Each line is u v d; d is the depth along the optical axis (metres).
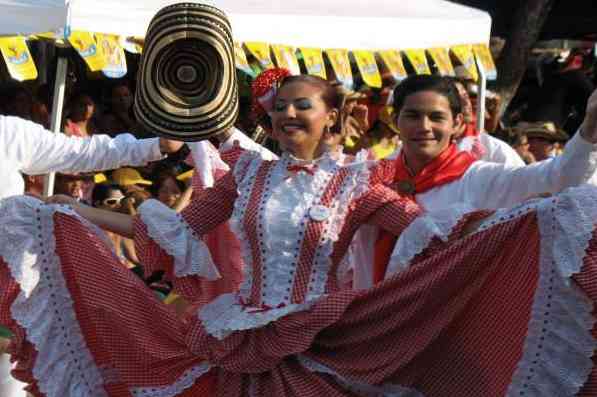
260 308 5.14
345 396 5.07
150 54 5.39
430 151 5.53
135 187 9.27
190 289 5.34
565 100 14.26
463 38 9.95
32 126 6.22
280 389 5.09
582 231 4.86
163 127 5.40
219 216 5.39
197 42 5.39
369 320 5.12
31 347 5.34
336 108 5.39
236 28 8.90
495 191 5.52
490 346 5.09
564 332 4.93
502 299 5.07
